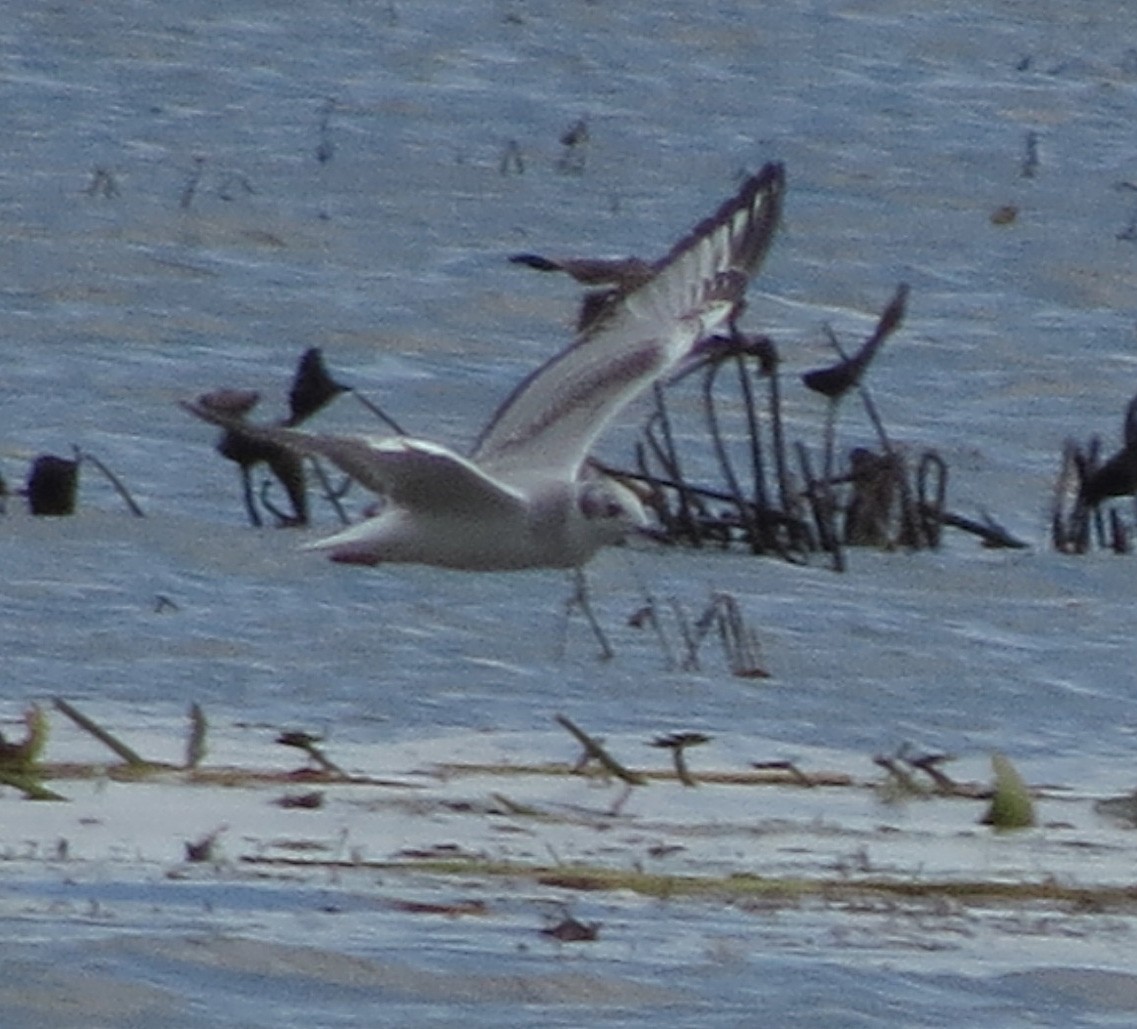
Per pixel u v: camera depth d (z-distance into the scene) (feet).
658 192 111.55
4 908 40.78
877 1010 38.58
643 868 43.93
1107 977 39.99
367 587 62.39
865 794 49.39
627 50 135.33
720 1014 38.09
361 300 92.38
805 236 104.68
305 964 39.14
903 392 85.20
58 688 54.70
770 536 67.46
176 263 95.30
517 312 92.22
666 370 40.04
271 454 67.72
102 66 126.21
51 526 66.08
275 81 126.00
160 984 38.37
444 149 115.96
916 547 68.85
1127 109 131.13
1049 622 63.05
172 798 46.62
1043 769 52.80
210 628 59.11
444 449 37.91
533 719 54.03
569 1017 38.11
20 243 96.17
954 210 110.73
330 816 46.03
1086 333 93.86
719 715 55.11
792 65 133.90
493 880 42.98
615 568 64.49
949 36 140.87
